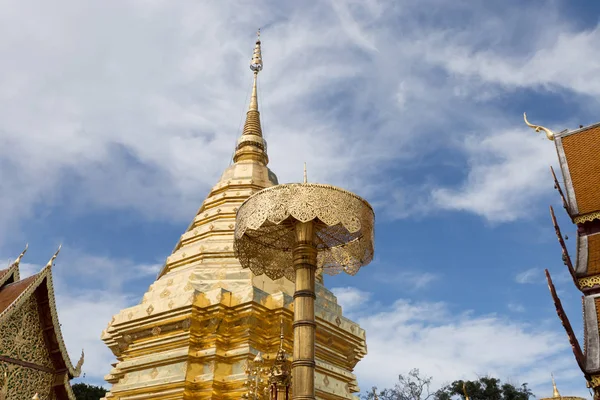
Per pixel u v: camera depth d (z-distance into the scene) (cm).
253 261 1298
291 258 1330
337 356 2009
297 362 994
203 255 2159
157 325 1900
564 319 1062
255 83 2998
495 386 5059
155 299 2012
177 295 1894
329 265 1341
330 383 1897
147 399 1773
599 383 997
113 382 1980
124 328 1969
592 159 1370
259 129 2839
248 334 1786
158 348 1872
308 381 976
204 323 1845
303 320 1025
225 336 1823
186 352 1772
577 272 1179
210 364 1769
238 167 2616
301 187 1104
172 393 1734
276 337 1797
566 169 1387
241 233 1139
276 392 1169
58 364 1588
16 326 1525
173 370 1781
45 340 1588
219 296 1828
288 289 2025
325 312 1988
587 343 1060
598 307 1114
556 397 2195
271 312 1839
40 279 1586
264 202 1112
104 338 2069
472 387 5022
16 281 1677
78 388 4191
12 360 1490
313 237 1121
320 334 1962
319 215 1073
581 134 1426
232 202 2431
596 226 1274
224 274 2002
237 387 1706
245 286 1939
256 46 3102
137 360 1866
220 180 2634
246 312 1798
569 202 1322
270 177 2622
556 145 1438
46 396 1543
